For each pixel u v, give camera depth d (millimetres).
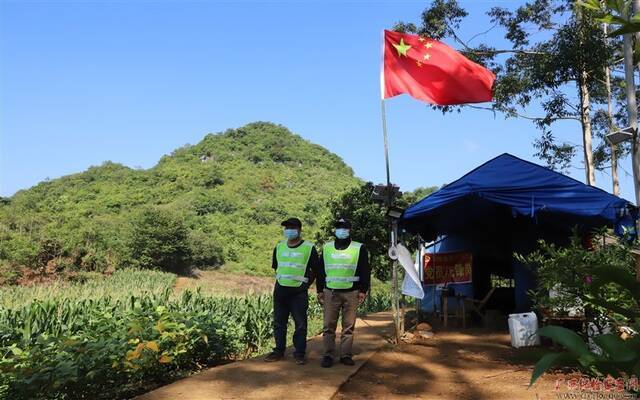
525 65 16016
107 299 10031
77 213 64625
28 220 44188
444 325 9789
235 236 59781
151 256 41625
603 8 2123
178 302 10125
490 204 9367
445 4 15977
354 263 6461
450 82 8328
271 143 111062
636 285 1575
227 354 8344
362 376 6020
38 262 31219
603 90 18078
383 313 12930
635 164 10203
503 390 5297
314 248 6746
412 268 8414
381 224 17562
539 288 6617
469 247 11117
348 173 113312
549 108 15617
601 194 8297
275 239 60938
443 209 8953
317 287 6676
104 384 5684
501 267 11727
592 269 1645
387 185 8078
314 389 5297
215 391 5203
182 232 43469
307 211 73750
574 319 6867
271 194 82125
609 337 1438
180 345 6609
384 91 8242
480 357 7051
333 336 6438
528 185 8367
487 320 9977
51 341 5516
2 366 5000
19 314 7859
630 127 10133
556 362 1477
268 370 6113
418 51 8344
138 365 5633
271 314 10578
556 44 14102
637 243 6445
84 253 34094
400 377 5992
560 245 9656
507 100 16078
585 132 16000
